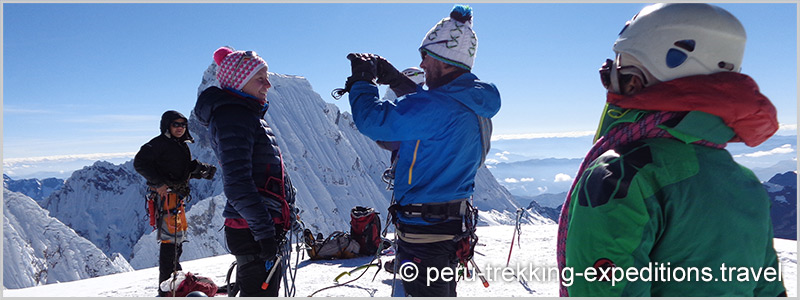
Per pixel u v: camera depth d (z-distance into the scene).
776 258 1.56
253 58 3.21
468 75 2.85
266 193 3.22
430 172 2.77
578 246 1.47
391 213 2.94
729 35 1.41
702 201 1.42
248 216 3.04
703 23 1.40
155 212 5.12
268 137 3.30
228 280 3.58
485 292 4.57
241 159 3.06
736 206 1.44
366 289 4.88
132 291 5.41
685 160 1.45
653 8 1.51
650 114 1.50
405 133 2.72
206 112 3.22
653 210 1.42
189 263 7.41
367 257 6.86
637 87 1.55
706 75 1.41
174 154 5.17
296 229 3.43
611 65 1.65
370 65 2.85
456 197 2.82
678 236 1.44
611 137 1.59
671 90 1.41
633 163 1.45
